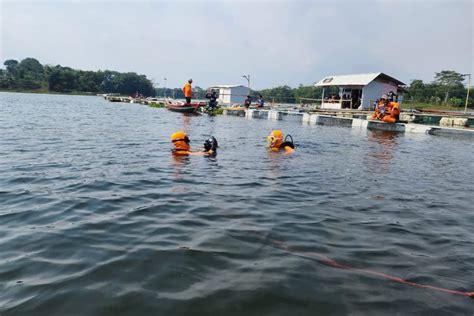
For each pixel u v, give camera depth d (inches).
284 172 319.9
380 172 337.4
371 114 1083.3
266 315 106.6
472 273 137.6
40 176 279.1
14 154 374.0
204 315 105.8
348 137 669.3
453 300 117.6
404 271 137.5
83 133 593.3
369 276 132.6
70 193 234.2
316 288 122.5
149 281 124.5
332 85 1398.9
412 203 236.2
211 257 144.5
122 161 351.3
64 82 4926.2
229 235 168.6
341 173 325.1
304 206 219.5
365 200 238.7
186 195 235.9
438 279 131.8
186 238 163.8
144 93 5743.1
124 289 119.0
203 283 124.0
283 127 856.9
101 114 1165.1
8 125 680.4
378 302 115.1
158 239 161.9
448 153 495.8
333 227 184.2
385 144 574.2
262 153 425.7
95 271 130.9
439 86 2576.3
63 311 106.3
